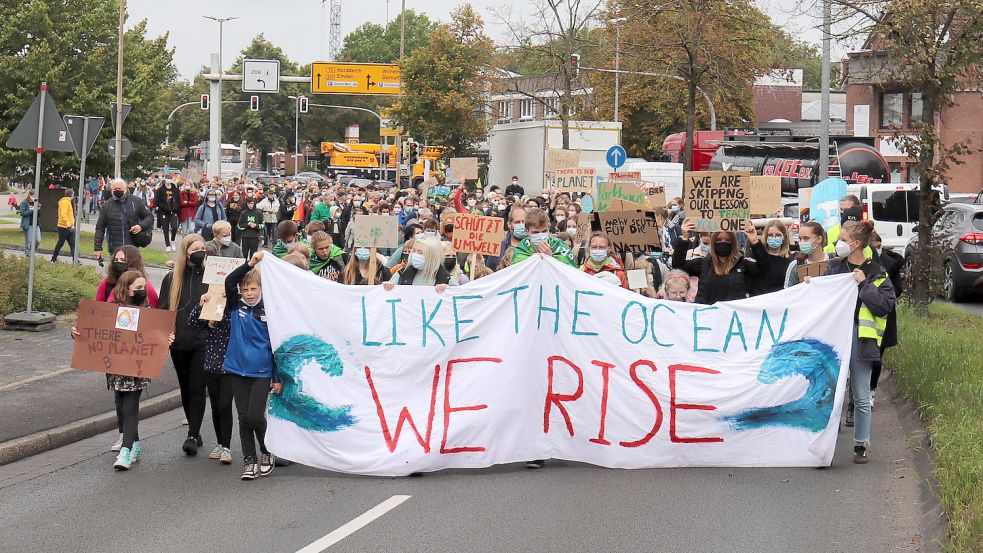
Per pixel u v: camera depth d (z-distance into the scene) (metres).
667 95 39.88
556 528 7.48
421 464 9.11
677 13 35.00
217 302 9.12
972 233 22.80
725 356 9.45
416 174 51.69
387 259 13.70
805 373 9.40
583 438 9.44
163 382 13.15
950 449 8.52
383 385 9.30
